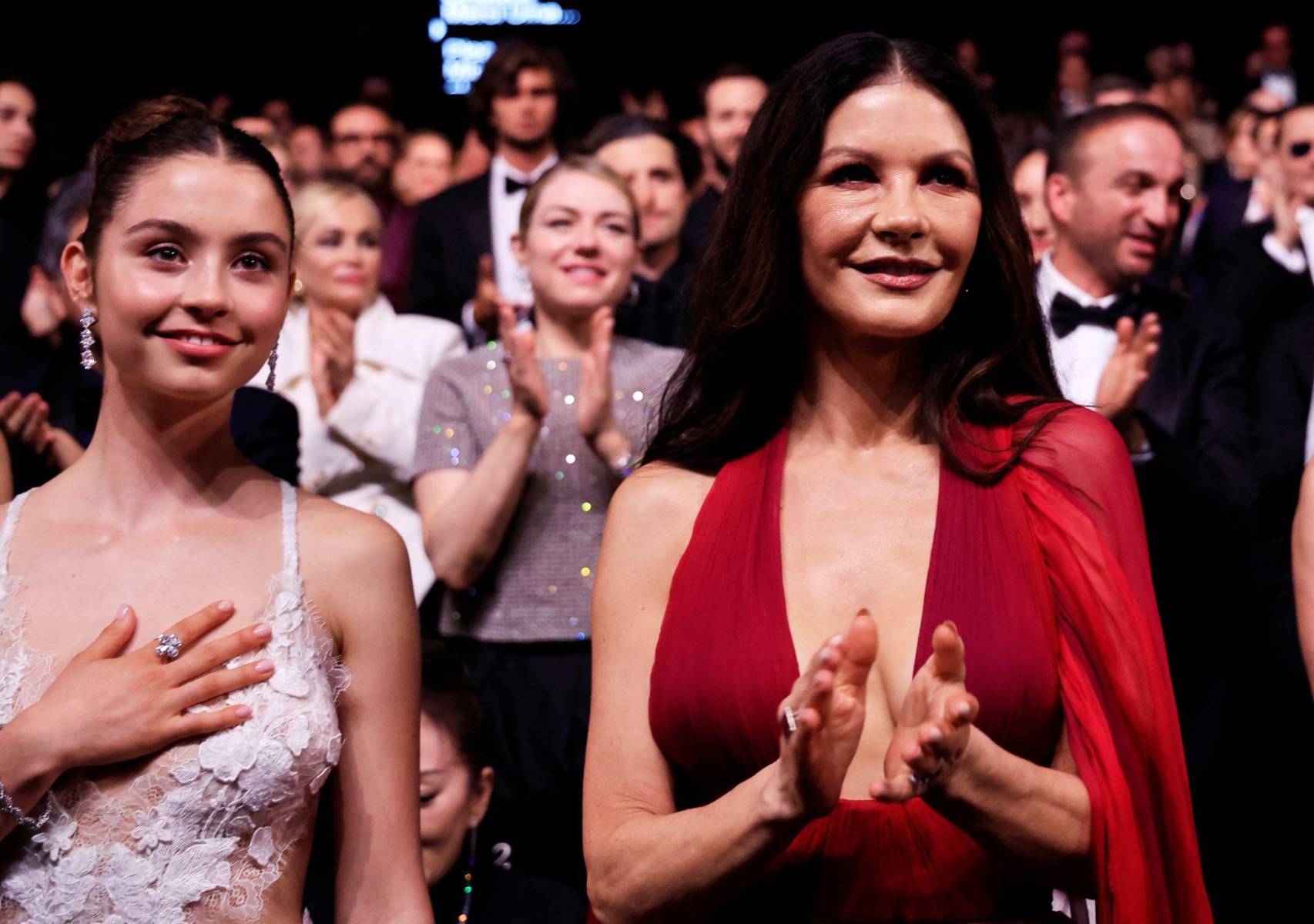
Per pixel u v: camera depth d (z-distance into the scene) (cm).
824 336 217
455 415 405
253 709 202
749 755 201
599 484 387
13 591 211
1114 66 1086
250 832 202
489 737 343
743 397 221
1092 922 250
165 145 210
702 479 218
